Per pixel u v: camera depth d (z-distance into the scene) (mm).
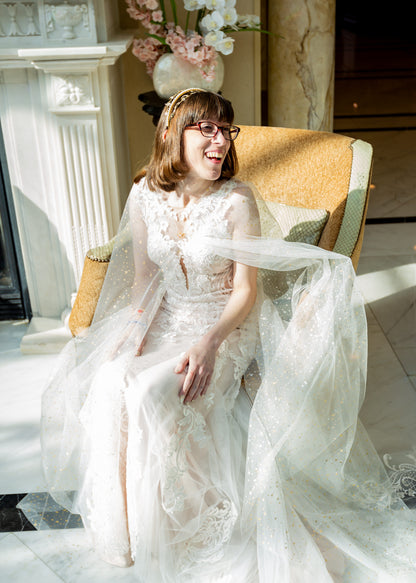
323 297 2191
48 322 3412
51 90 2924
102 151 3092
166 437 1955
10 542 2215
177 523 1991
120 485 2051
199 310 2223
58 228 3250
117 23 3379
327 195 2598
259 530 1971
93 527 2096
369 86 7961
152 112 3285
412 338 3293
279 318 2275
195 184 2180
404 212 4758
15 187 3172
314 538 2090
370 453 2305
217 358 2139
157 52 3271
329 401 2148
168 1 3520
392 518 2152
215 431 2062
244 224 2160
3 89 2980
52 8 2775
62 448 2309
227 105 2096
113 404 2025
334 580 1989
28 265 3332
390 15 11797
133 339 2203
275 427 2061
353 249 2465
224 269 2209
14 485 2477
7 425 2807
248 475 2012
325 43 3781
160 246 2195
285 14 3719
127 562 2094
